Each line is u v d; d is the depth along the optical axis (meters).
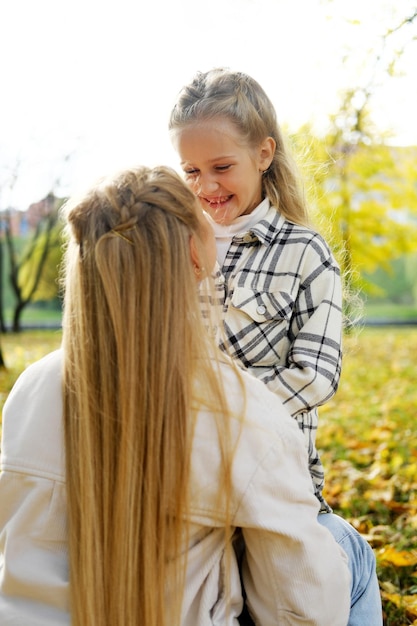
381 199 11.74
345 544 1.72
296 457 1.40
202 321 1.38
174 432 1.33
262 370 1.90
